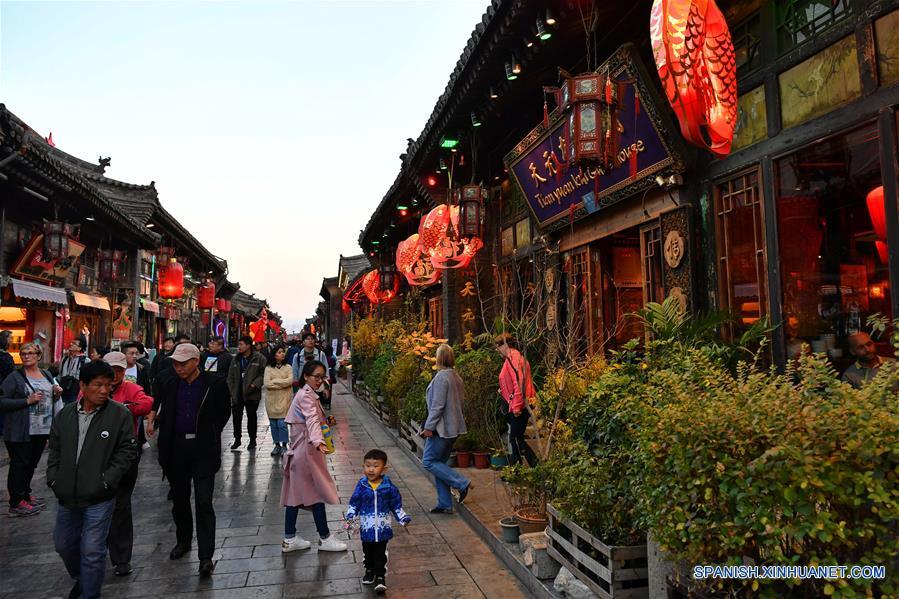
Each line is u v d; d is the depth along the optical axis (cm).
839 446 219
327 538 513
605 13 629
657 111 578
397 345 1284
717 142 431
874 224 435
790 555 235
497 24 673
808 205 494
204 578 452
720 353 443
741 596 256
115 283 1877
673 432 267
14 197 1187
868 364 443
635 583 346
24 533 566
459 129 984
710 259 568
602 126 534
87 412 400
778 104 489
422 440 828
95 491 386
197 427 475
